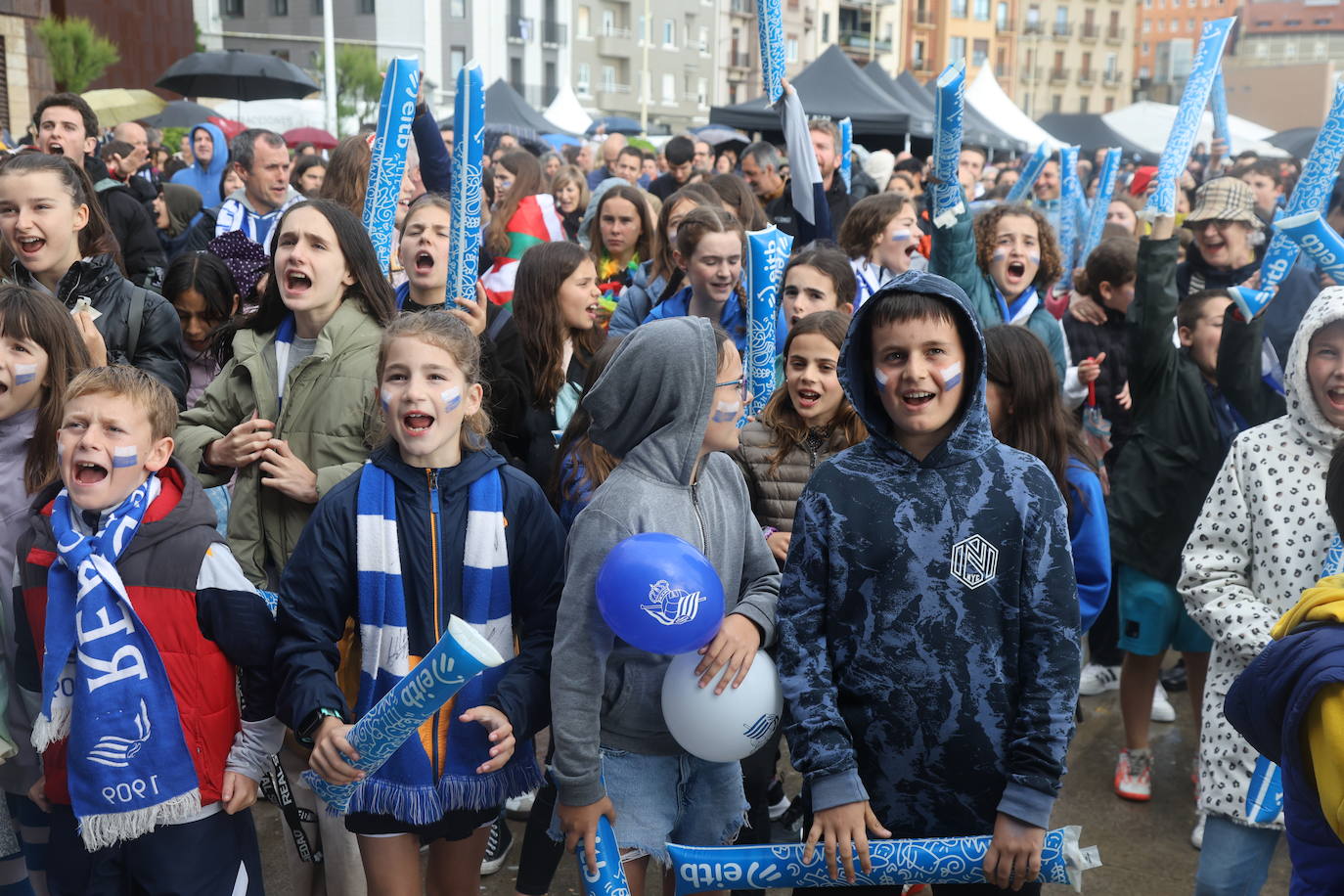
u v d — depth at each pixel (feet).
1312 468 9.50
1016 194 20.08
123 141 24.71
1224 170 28.14
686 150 29.58
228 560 8.16
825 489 7.72
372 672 8.13
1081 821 12.84
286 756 9.34
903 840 7.39
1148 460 12.87
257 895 8.69
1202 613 9.76
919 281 7.43
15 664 8.64
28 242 11.38
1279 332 16.70
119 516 8.03
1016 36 284.20
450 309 11.44
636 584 7.39
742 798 8.80
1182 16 328.49
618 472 8.18
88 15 92.43
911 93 63.46
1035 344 10.45
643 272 17.02
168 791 7.96
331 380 9.93
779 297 12.44
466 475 8.28
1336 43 356.18
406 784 8.08
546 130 68.28
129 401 8.04
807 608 7.73
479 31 180.14
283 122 72.18
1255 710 6.32
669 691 7.95
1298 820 6.08
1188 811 13.06
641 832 8.36
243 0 169.99
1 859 9.24
